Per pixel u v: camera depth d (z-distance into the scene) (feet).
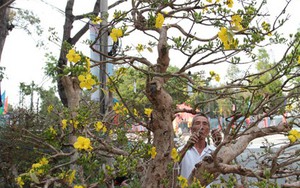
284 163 9.12
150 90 8.75
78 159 8.04
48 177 8.30
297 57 8.57
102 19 11.05
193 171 9.21
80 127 10.06
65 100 28.63
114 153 9.69
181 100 10.75
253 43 8.89
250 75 9.00
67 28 32.37
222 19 9.55
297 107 11.78
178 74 8.66
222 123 11.23
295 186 9.06
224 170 8.94
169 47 8.79
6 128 20.10
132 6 9.59
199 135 10.56
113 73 11.91
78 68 7.91
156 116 9.03
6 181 19.26
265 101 9.18
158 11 9.32
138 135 12.87
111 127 11.34
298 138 8.97
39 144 11.35
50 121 20.06
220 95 9.35
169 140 9.04
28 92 24.23
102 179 7.93
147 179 9.09
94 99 14.58
